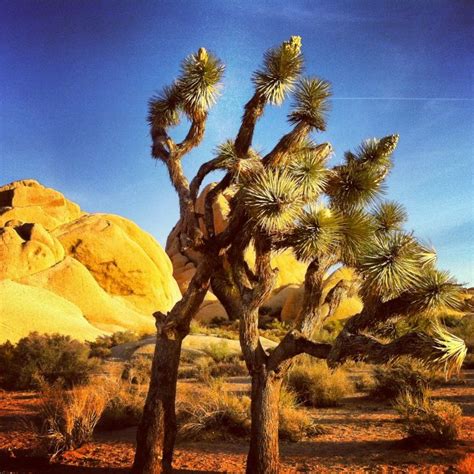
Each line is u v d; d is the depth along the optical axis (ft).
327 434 30.19
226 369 58.29
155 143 24.35
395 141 24.82
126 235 145.18
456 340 17.21
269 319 143.74
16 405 41.45
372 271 18.11
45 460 25.29
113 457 25.77
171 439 21.72
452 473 22.00
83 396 29.76
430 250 19.77
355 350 18.44
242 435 29.71
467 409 35.78
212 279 25.53
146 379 49.62
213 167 21.88
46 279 117.70
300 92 21.71
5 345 55.93
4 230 122.62
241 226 21.53
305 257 19.89
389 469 23.07
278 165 21.49
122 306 129.70
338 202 23.45
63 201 166.91
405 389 39.37
